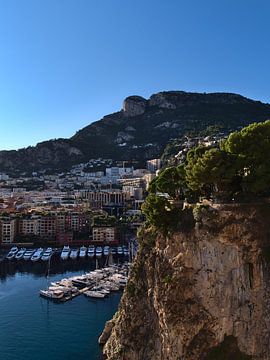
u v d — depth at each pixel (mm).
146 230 91062
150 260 84562
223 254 71625
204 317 71125
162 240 82000
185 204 83375
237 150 80188
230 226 71875
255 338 67188
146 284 86750
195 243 74625
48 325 120062
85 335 112625
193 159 87438
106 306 136750
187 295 73438
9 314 129750
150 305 83125
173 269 76375
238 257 70500
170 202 90125
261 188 74250
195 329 71250
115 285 155000
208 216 74125
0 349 104312
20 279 176375
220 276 71438
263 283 68125
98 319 124688
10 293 153375
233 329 69125
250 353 67250
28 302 142000
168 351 73375
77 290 152375
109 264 195750
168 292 74688
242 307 69000
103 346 105000
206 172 78062
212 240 72688
